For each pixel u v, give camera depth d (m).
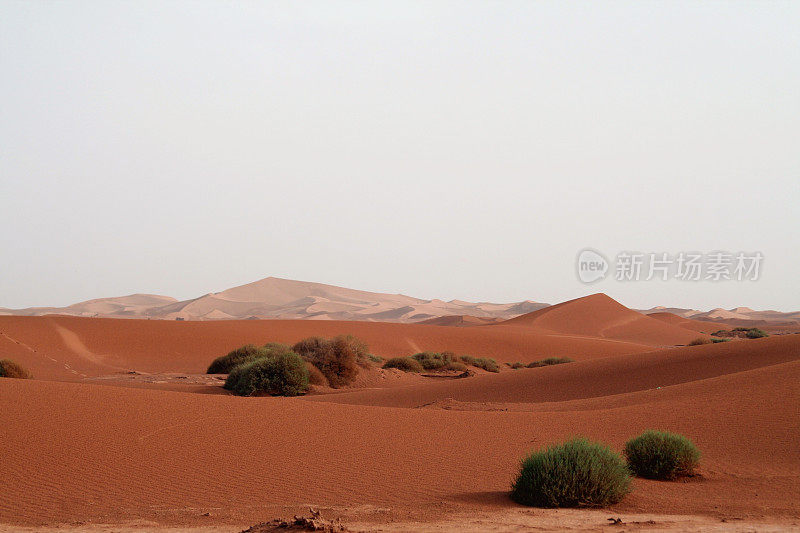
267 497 11.28
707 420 18.48
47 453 13.19
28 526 9.48
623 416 20.00
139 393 20.08
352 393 35.97
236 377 37.34
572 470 11.09
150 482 11.95
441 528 9.23
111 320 74.06
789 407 18.86
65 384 20.69
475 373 51.06
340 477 12.70
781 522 9.88
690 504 11.33
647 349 87.31
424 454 14.90
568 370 38.56
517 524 9.55
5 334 60.59
